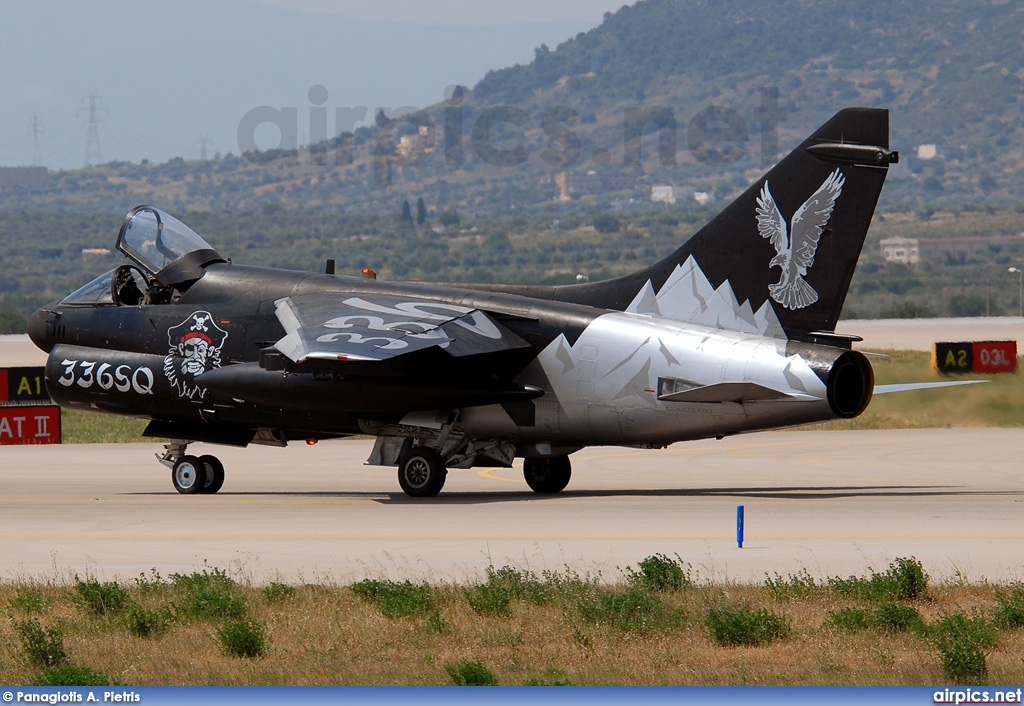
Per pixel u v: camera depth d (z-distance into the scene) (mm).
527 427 76375
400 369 73125
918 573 46219
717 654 39750
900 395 137750
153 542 58875
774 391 67938
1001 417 129250
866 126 68875
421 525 63188
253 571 51656
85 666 38938
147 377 82188
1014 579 48375
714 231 73062
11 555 55875
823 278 70250
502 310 76312
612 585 48000
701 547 55750
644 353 72750
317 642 40938
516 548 56031
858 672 37438
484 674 36719
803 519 63656
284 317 74875
